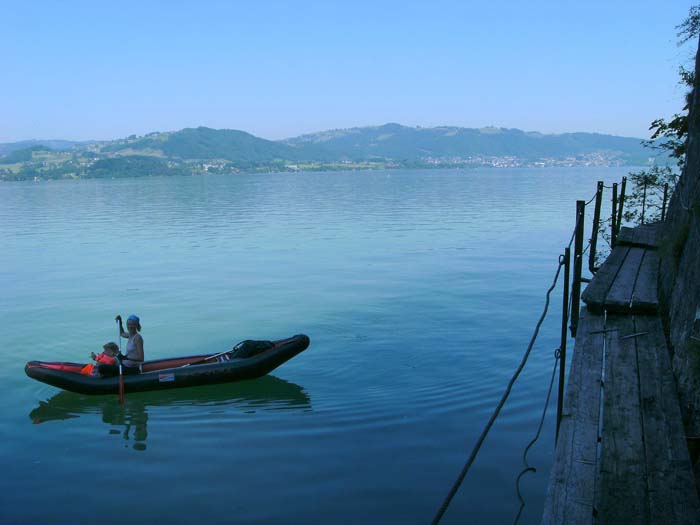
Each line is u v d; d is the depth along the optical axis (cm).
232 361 1223
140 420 1066
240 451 920
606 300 812
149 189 13525
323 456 888
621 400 563
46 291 2177
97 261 2842
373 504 748
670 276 805
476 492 763
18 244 3556
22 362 1410
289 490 791
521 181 14712
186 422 1049
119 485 822
